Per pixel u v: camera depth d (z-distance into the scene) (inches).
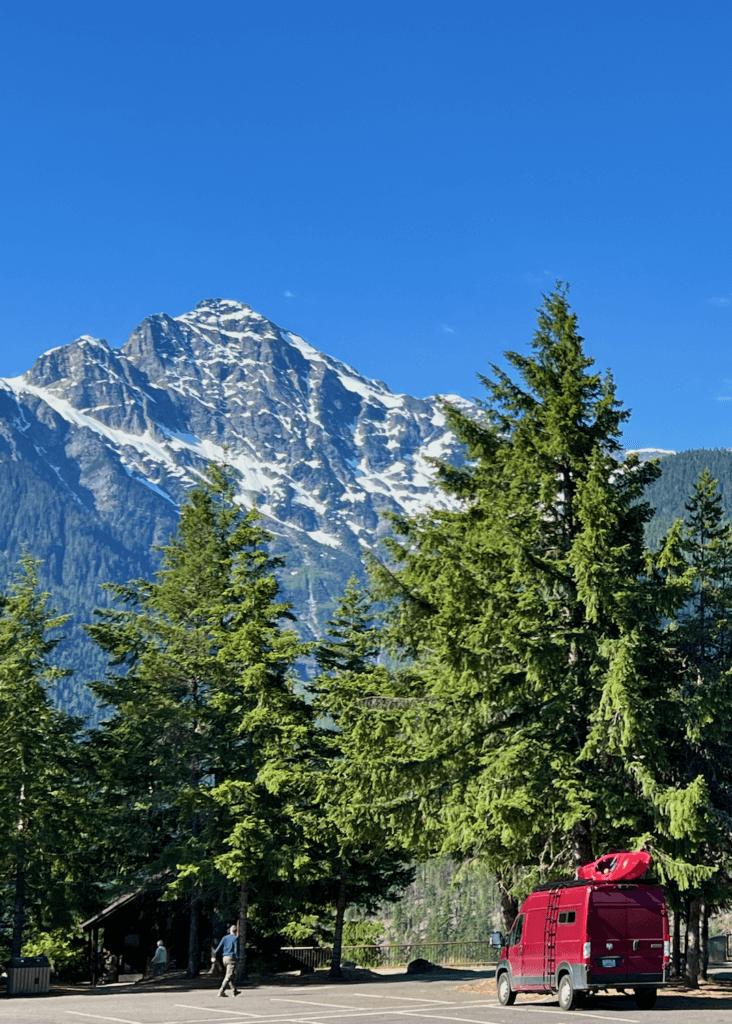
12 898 1626.5
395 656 1244.5
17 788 1481.3
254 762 1460.4
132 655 1644.9
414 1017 880.9
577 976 847.7
